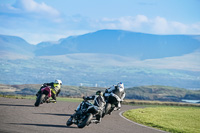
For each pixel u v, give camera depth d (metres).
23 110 37.09
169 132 29.52
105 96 37.72
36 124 26.84
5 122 26.61
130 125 31.97
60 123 28.80
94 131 26.02
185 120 41.56
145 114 44.94
